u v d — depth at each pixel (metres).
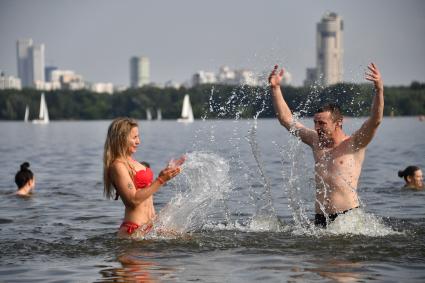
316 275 6.51
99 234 8.95
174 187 13.96
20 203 12.48
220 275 6.57
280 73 9.17
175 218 8.76
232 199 12.14
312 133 8.90
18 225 9.91
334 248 7.68
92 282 6.39
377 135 41.72
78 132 67.06
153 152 29.38
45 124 112.56
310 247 7.77
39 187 15.31
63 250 7.86
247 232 8.78
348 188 8.46
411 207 11.30
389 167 19.39
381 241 7.99
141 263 7.12
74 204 12.28
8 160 25.31
